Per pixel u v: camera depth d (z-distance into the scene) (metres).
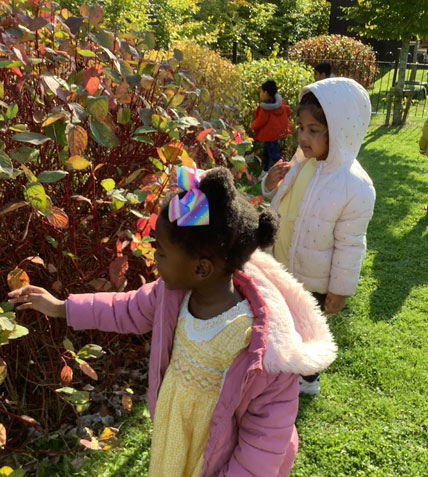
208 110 3.85
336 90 2.48
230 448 1.48
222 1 16.19
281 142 7.70
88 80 2.00
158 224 1.38
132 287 2.67
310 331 1.52
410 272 4.56
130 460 2.45
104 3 9.53
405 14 10.87
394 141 9.41
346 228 2.59
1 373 1.78
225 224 1.32
